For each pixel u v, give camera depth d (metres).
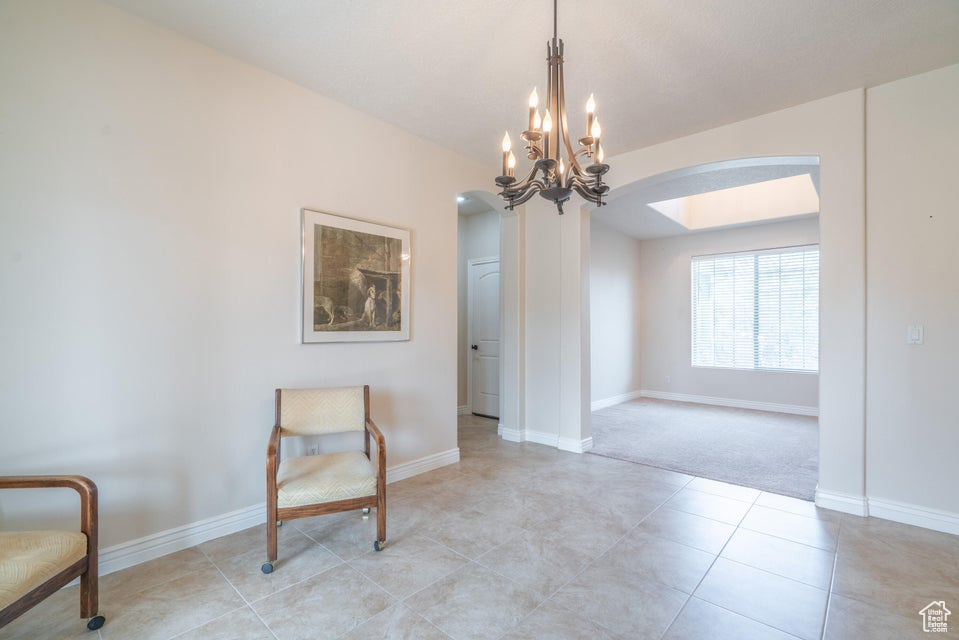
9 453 1.86
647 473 3.57
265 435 2.65
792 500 3.02
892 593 1.96
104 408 2.09
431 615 1.81
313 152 2.86
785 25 2.15
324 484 2.23
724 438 4.69
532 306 4.56
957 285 2.52
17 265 1.87
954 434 2.54
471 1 2.00
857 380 2.79
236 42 2.36
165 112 2.26
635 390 7.30
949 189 2.54
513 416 4.59
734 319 6.56
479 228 5.88
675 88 2.74
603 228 6.54
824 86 2.74
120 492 2.14
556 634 1.70
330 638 1.67
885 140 2.71
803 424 5.36
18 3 1.87
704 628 1.74
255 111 2.59
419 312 3.55
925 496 2.61
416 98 2.93
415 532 2.55
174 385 2.30
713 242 6.74
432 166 3.65
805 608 1.86
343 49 2.40
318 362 2.91
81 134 2.02
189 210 2.34
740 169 4.10
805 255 5.99
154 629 1.72
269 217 2.65
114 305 2.11
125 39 2.13
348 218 3.03
